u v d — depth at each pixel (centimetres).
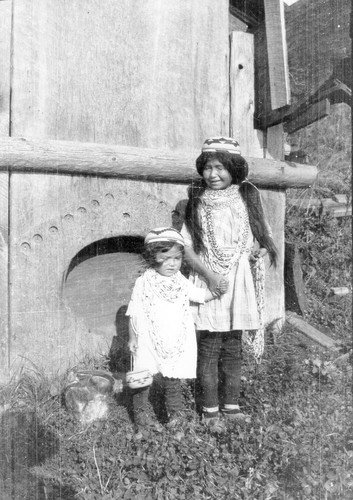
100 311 347
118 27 338
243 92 383
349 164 607
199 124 369
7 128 310
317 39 447
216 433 271
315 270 480
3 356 311
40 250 318
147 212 348
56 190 321
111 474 240
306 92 454
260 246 308
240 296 292
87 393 288
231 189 300
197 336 304
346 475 244
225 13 373
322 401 302
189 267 307
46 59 317
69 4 322
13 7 306
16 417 281
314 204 520
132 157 335
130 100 345
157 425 269
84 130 331
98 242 345
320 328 425
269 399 308
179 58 359
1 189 308
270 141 396
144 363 285
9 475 241
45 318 321
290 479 242
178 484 234
